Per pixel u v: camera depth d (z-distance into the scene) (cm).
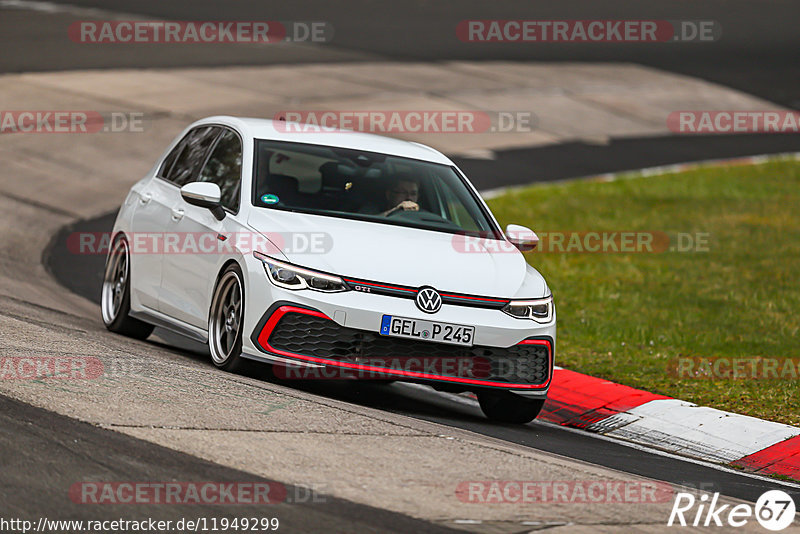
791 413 3152
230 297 2767
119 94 8294
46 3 12238
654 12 15512
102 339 3019
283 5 13688
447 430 2441
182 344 3525
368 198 2961
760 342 4006
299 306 2583
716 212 6769
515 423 2900
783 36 14712
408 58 11225
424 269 2688
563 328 4134
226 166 3059
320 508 1730
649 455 2725
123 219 3412
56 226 5388
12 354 2533
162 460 1881
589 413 3120
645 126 9844
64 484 1730
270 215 2795
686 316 4391
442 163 3238
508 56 11962
